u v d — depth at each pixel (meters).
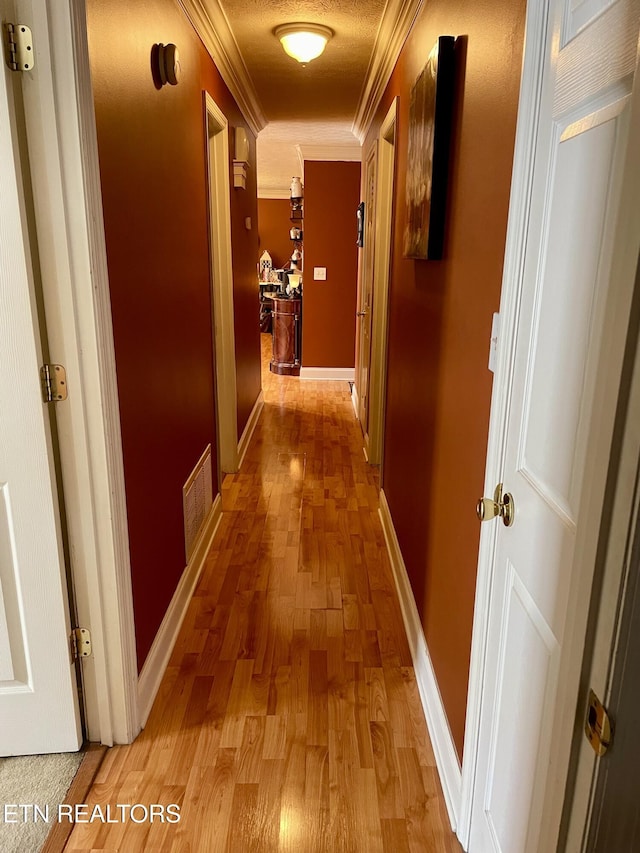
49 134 1.40
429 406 2.08
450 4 1.81
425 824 1.60
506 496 1.21
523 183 1.12
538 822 1.04
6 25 1.33
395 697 2.07
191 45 2.62
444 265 1.86
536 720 1.07
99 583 1.71
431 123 1.86
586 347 0.88
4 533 1.60
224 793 1.68
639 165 0.53
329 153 6.38
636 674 0.54
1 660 1.70
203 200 2.92
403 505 2.68
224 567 2.92
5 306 1.46
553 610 0.99
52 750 1.80
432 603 1.99
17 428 1.53
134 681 1.85
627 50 0.76
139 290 1.91
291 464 4.38
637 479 0.53
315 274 6.80
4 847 1.52
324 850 1.52
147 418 2.02
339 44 3.20
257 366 5.50
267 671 2.19
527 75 1.09
